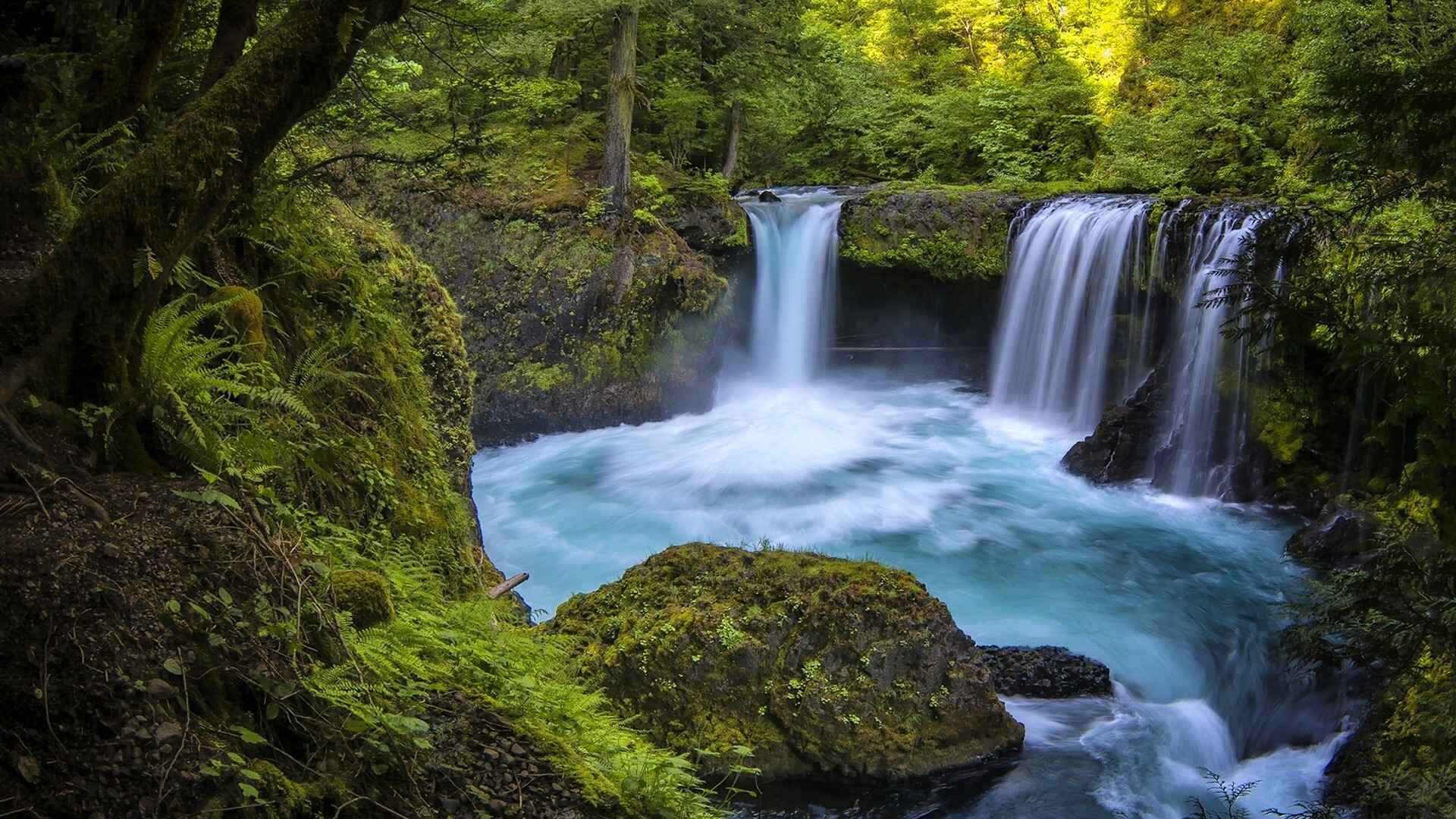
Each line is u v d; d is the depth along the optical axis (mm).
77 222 3568
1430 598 4844
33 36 4891
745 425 18516
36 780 2475
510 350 18578
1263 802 7461
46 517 3041
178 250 3725
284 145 6562
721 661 7445
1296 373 9883
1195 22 24312
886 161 28516
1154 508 13820
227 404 4062
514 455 17391
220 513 3383
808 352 21047
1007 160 26438
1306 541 11852
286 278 6238
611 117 19078
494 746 3512
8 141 4301
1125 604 10938
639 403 18688
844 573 7793
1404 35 9461
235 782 2688
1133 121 22266
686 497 14742
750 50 20531
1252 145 19891
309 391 5453
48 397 3475
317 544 4188
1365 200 5562
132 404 3607
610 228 18781
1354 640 5113
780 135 27578
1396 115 5207
